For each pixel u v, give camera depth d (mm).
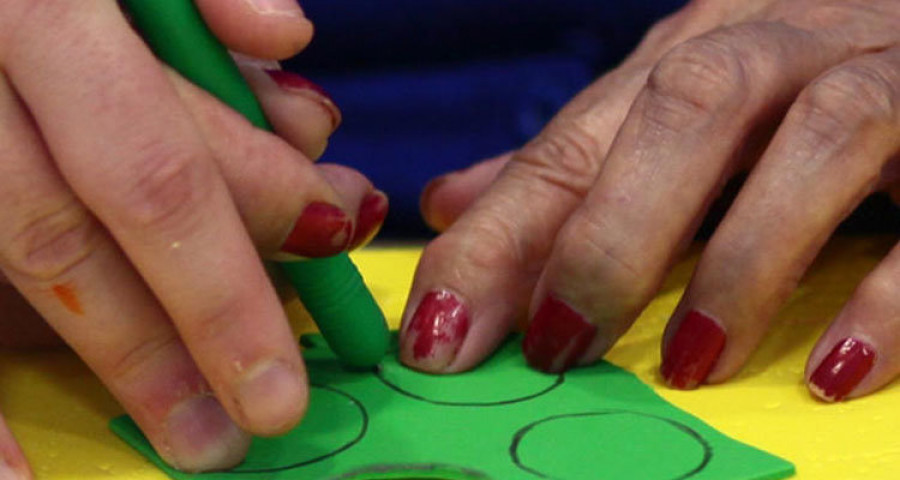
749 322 654
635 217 653
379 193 680
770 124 718
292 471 549
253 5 535
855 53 773
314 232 572
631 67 860
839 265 853
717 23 903
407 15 1342
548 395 641
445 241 719
